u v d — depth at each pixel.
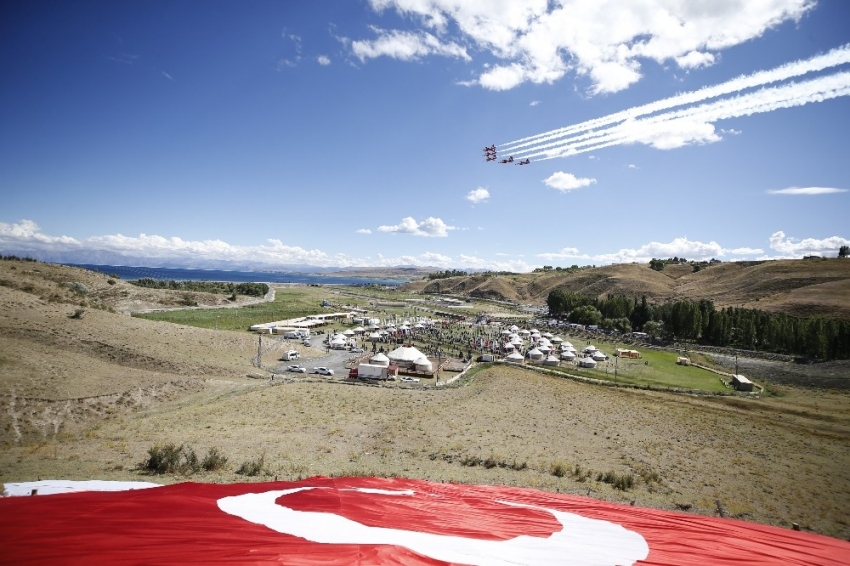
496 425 37.62
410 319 150.12
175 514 7.71
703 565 7.74
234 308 144.50
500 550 7.55
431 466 24.98
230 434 30.31
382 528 8.10
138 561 5.33
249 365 64.69
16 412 31.30
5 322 50.19
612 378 72.56
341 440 30.38
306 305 174.62
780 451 36.53
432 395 51.34
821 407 58.81
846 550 9.19
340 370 68.94
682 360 90.25
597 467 27.83
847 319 133.62
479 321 157.88
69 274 119.75
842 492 27.48
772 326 107.12
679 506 22.19
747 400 61.31
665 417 46.31
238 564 5.45
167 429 31.34
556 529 9.31
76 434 29.52
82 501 8.14
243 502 9.24
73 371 41.16
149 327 68.56
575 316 158.62
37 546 5.66
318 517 8.41
